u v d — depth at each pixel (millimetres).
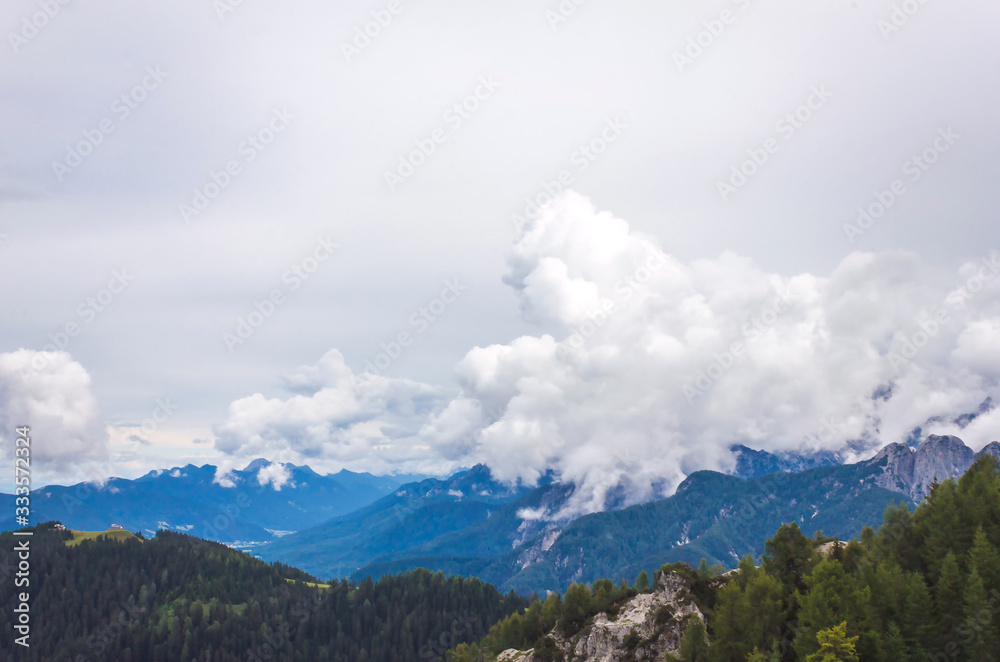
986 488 187250
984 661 144250
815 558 189250
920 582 158750
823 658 143125
